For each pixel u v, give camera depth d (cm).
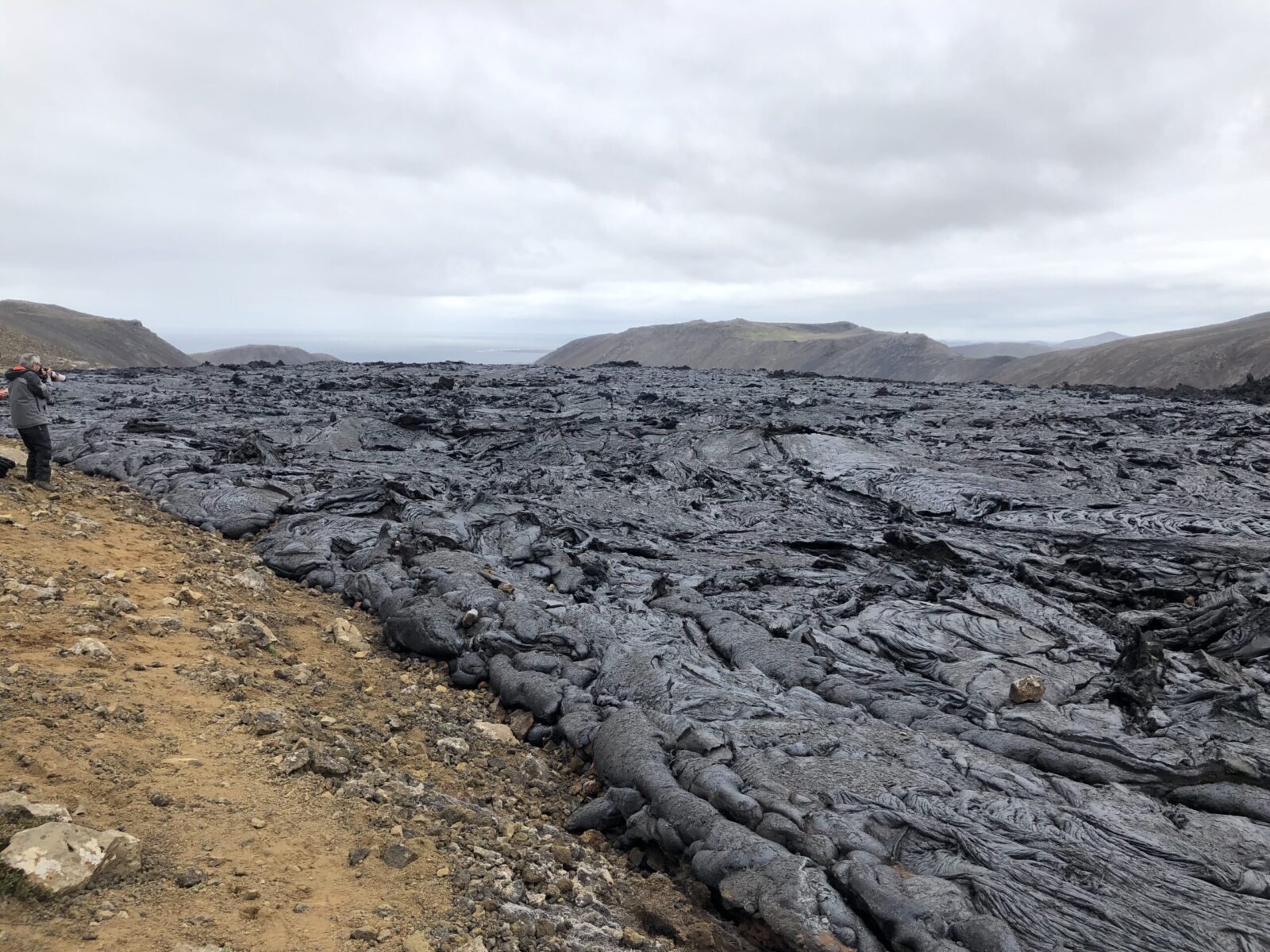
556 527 1755
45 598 910
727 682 987
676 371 6644
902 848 671
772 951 600
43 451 1437
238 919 473
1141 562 1609
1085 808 725
